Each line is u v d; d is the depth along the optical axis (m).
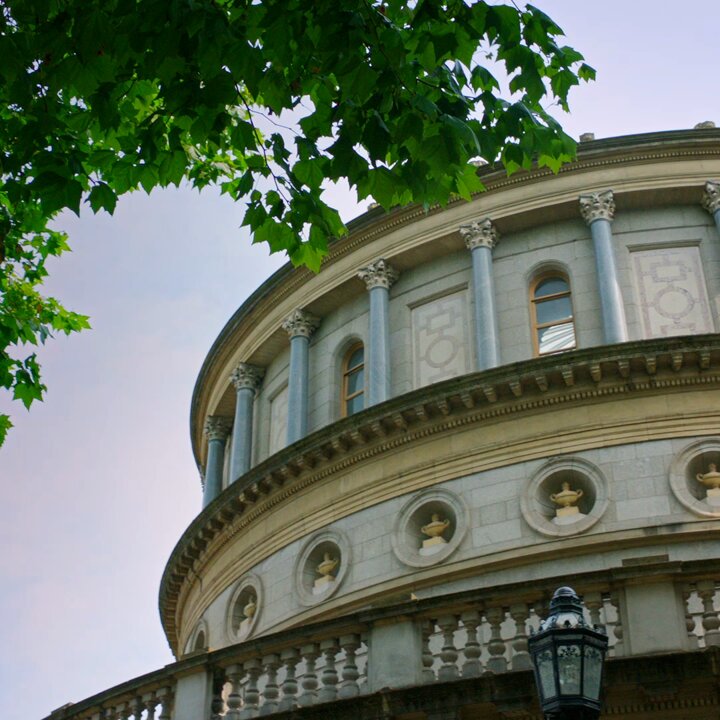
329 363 36.09
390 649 19.55
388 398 33.25
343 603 29.14
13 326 21.09
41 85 15.29
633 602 18.45
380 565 29.19
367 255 35.81
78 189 15.26
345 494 31.11
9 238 20.36
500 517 28.12
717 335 28.12
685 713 17.36
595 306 31.89
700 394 28.44
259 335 38.88
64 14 14.02
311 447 31.81
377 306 34.75
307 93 15.25
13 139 15.70
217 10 13.75
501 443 29.14
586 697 12.72
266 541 32.81
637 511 27.03
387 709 18.64
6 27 14.73
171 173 15.95
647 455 27.80
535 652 13.21
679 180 32.94
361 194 14.87
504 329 32.56
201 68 13.83
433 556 28.38
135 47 13.74
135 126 16.95
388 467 30.58
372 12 14.23
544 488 28.27
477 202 34.47
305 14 14.16
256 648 21.25
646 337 31.06
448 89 15.23
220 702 21.64
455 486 29.19
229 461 41.16
